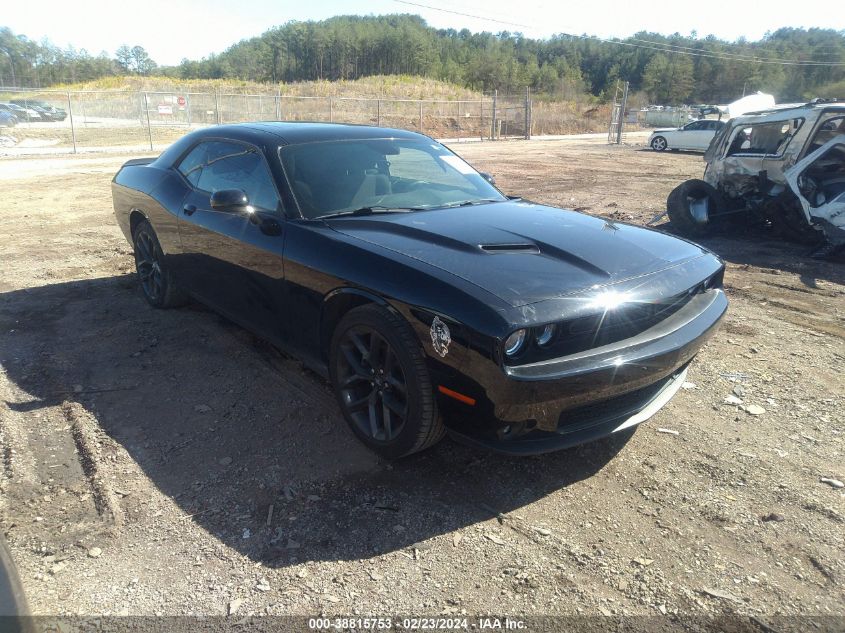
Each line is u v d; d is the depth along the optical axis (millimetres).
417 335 2668
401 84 55969
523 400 2455
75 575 2305
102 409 3529
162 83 52938
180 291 4984
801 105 8172
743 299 5898
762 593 2270
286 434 3309
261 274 3576
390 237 3115
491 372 2432
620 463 3104
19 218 9031
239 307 3959
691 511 2732
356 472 2992
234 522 2617
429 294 2619
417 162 4188
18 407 3535
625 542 2537
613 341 2725
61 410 3514
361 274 2895
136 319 4961
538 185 13750
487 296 2514
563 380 2469
